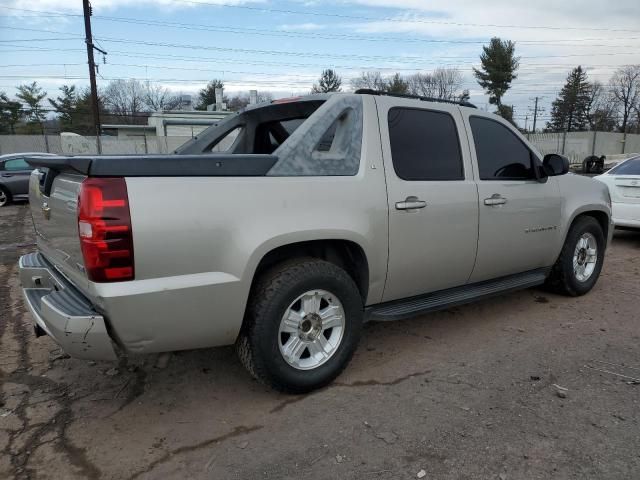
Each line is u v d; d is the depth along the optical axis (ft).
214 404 10.55
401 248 11.79
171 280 8.78
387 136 11.80
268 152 15.12
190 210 8.83
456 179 13.03
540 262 15.89
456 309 16.40
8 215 42.80
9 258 24.91
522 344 13.53
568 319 15.43
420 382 11.40
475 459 8.65
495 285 14.67
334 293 10.75
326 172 10.67
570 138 110.83
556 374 11.76
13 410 10.28
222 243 9.18
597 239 17.70
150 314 8.66
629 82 231.50
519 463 8.54
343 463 8.58
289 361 10.44
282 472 8.38
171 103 239.91
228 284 9.23
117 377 11.75
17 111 186.29
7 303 17.29
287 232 9.79
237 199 9.35
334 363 11.00
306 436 9.36
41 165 10.18
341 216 10.62
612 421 9.77
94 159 8.25
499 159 14.30
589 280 17.67
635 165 28.12
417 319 15.51
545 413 10.06
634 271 21.48
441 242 12.57
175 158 8.80
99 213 8.15
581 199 16.69
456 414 10.04
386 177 11.50
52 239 10.55
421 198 12.02
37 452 8.89
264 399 10.74
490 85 178.09
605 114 239.09
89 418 10.02
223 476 8.29
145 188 8.50
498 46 175.32
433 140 12.76
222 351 13.15
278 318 9.99
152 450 8.98
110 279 8.31
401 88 203.10
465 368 12.10
